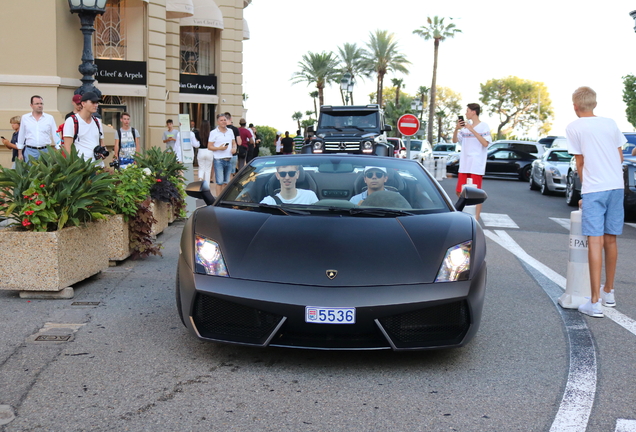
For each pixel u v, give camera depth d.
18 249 5.16
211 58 27.17
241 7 27.77
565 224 11.96
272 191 4.78
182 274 3.96
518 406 3.29
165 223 9.38
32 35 12.55
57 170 5.50
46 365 3.74
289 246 3.93
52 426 2.93
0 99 12.48
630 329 4.78
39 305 5.08
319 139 18.81
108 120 17.72
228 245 3.96
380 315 3.59
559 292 6.00
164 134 14.63
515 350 4.22
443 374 3.74
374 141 18.58
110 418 3.03
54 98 12.79
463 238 4.08
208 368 3.75
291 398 3.33
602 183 5.12
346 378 3.64
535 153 25.69
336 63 56.47
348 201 4.70
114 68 18.09
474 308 3.78
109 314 4.86
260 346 3.67
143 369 3.71
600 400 3.38
